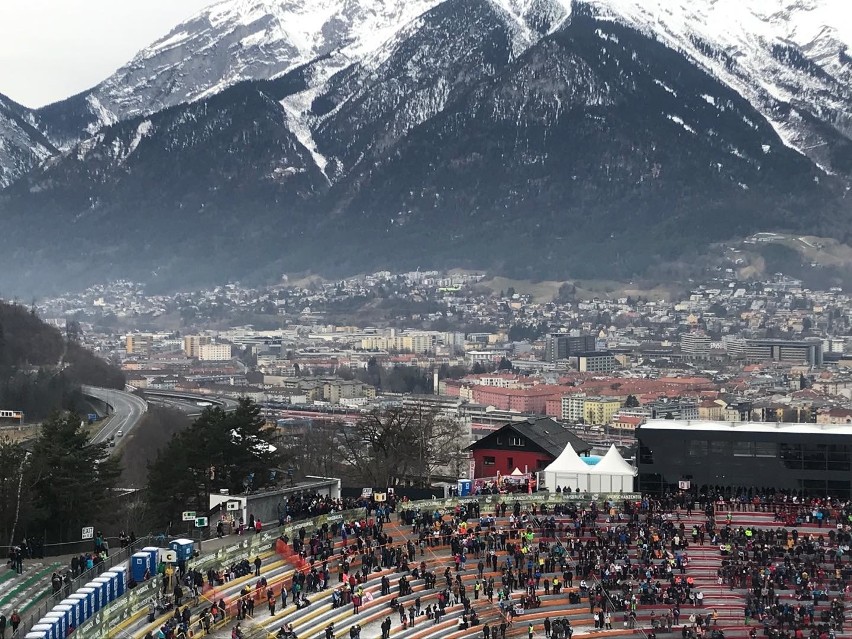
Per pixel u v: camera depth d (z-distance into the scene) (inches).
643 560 7504.9
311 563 6732.3
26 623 5226.4
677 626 6993.1
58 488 7229.3
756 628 6973.4
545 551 7549.2
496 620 6835.6
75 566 5949.8
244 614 5999.0
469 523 7785.4
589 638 6840.6
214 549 6486.2
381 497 7736.2
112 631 5418.3
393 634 6318.9
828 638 6850.4
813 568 7421.3
